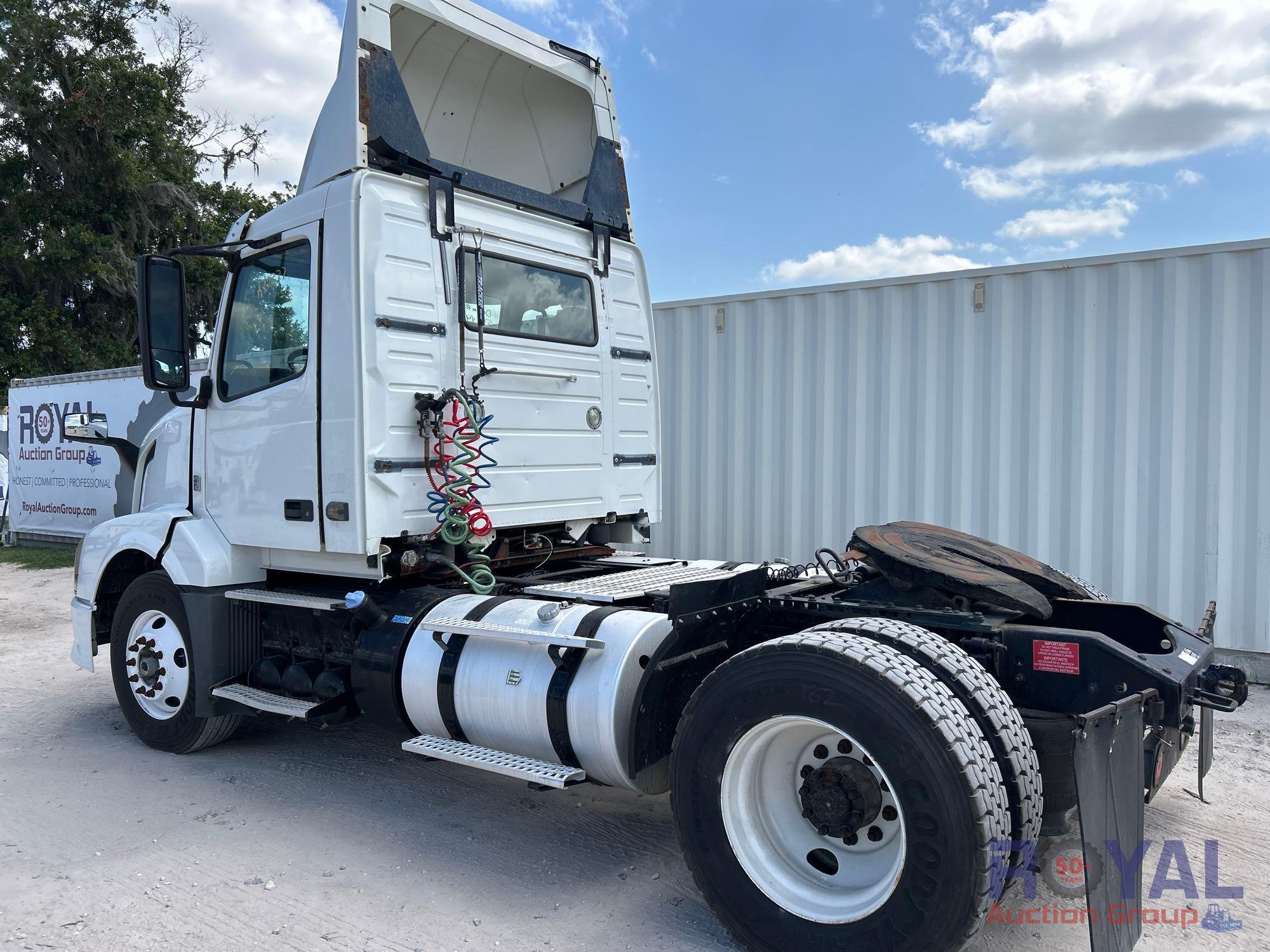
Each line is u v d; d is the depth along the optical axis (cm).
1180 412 593
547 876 335
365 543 369
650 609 375
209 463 458
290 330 412
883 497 693
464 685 345
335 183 387
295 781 441
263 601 418
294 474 403
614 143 503
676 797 286
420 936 289
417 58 448
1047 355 632
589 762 315
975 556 355
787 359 733
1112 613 353
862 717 245
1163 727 272
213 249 435
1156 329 599
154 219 2270
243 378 439
